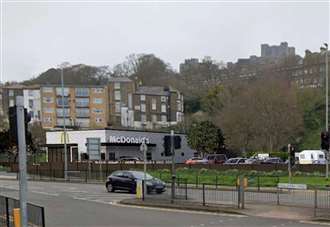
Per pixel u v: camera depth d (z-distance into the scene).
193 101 159.38
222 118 90.44
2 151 79.75
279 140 88.62
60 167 65.31
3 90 155.75
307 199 26.80
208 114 122.38
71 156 75.75
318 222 21.94
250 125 87.88
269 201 27.89
